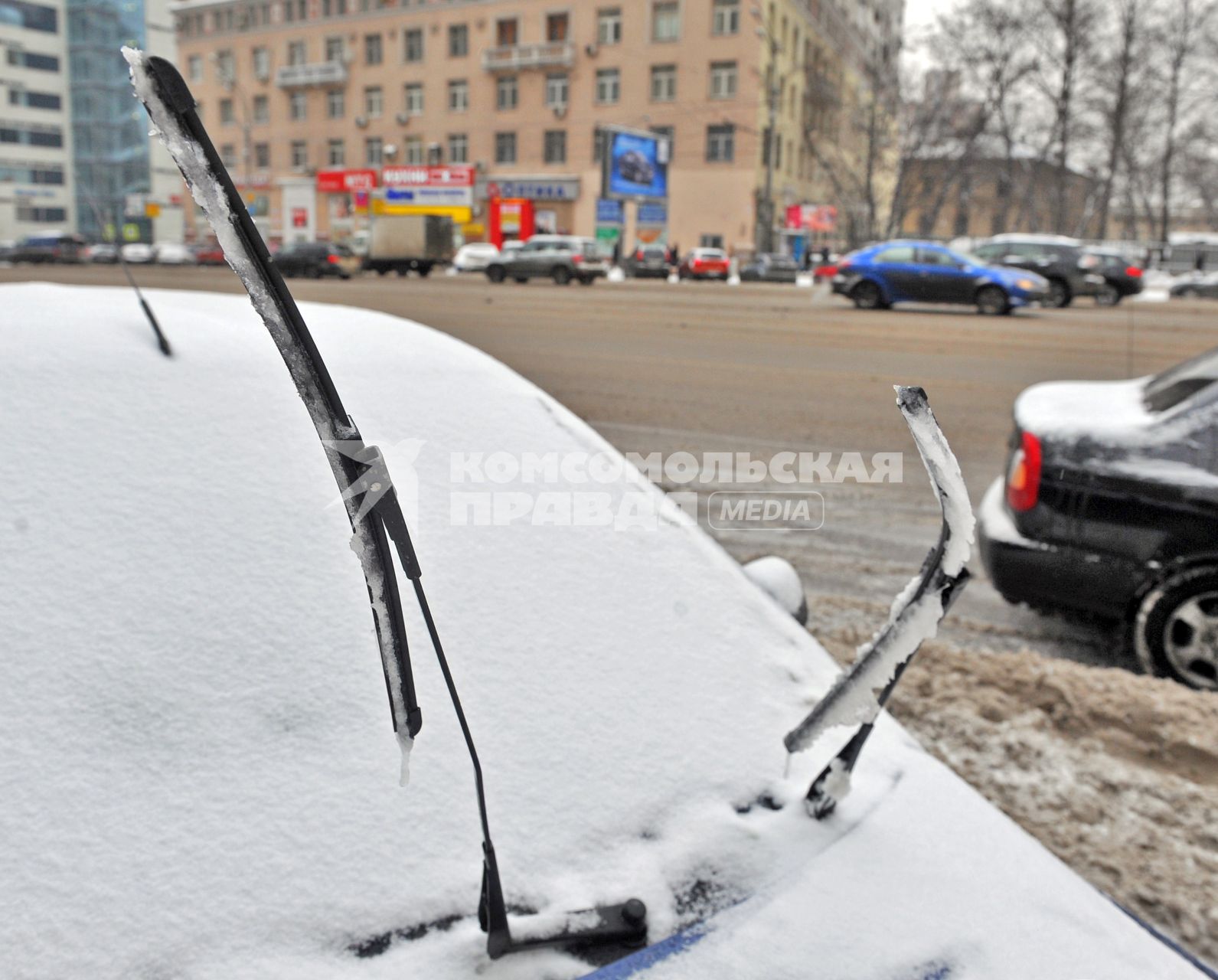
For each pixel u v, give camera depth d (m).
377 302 18.61
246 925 1.05
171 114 0.84
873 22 65.62
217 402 1.63
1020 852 1.30
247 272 0.88
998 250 21.42
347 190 50.88
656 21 45.62
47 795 1.10
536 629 1.50
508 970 1.05
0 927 0.99
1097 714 2.96
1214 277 30.55
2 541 1.31
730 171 45.00
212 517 1.44
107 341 1.68
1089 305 21.86
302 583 1.40
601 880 1.19
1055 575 3.37
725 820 1.29
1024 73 42.03
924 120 40.22
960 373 10.34
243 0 58.25
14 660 1.20
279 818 1.15
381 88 54.22
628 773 1.34
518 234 49.19
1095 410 3.54
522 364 10.61
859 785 1.39
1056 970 1.12
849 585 4.40
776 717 1.50
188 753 1.18
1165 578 3.21
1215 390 3.26
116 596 1.30
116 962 0.99
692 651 1.57
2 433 1.44
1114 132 43.69
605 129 41.91
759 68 43.91
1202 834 2.38
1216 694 3.06
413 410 1.86
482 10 49.97
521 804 1.25
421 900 1.11
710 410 8.16
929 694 3.08
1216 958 2.02
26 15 66.81
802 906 1.16
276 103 58.88
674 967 1.06
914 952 1.11
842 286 18.59
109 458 1.47
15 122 67.19
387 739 1.27
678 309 17.97
